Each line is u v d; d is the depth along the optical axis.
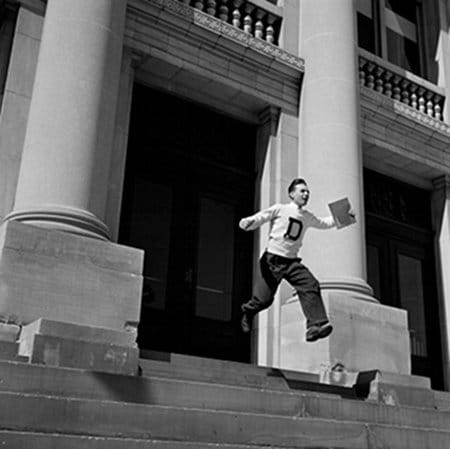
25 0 8.55
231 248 10.41
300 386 7.04
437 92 13.33
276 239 6.93
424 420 6.77
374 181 12.84
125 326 6.86
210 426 5.09
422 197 13.45
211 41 10.23
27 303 6.42
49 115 7.36
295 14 11.40
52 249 6.68
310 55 10.87
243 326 7.00
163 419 4.92
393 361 9.20
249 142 11.05
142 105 10.10
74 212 7.04
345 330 8.84
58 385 5.02
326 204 9.67
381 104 12.08
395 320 9.46
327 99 10.34
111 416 4.75
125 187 9.61
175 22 9.91
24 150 7.43
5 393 4.48
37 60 8.40
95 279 6.83
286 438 5.39
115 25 8.12
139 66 9.84
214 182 10.48
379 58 12.59
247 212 10.67
